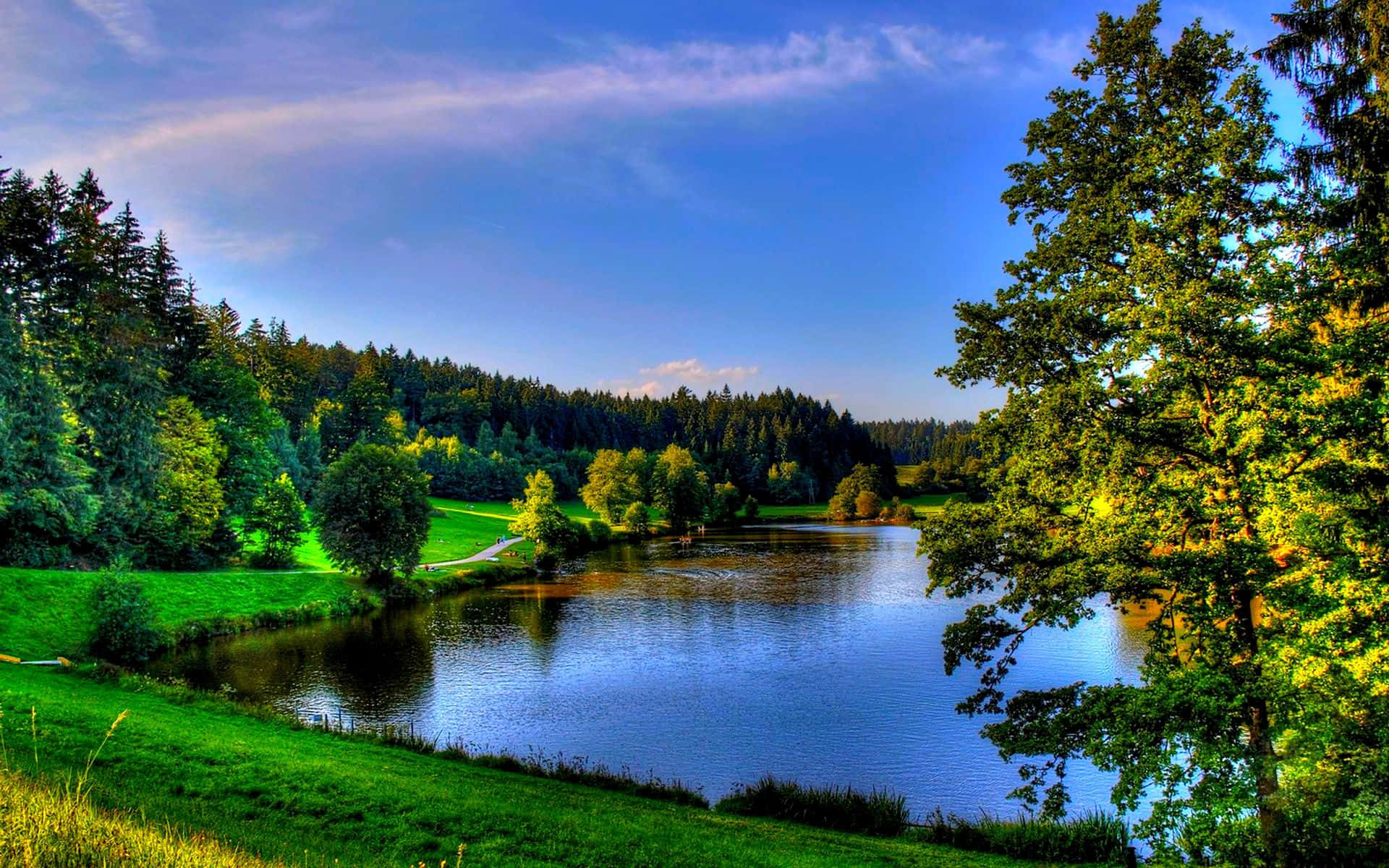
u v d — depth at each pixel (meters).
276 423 66.19
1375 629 12.59
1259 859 12.77
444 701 32.62
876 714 30.77
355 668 37.56
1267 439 12.56
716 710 31.31
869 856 16.61
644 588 61.41
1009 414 15.93
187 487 51.66
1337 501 13.29
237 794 15.67
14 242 45.06
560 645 42.38
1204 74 15.12
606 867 14.12
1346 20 13.30
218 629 44.09
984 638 15.78
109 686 25.66
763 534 118.06
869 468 164.12
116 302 48.62
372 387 112.31
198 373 59.59
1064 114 16.69
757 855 15.74
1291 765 13.10
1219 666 13.29
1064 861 17.42
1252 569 13.02
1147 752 12.42
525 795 18.98
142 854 7.89
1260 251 13.41
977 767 25.69
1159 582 13.37
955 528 16.41
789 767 25.72
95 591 37.16
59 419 42.66
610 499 123.44
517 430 181.88
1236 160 13.43
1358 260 13.20
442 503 125.38
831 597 56.22
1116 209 15.37
